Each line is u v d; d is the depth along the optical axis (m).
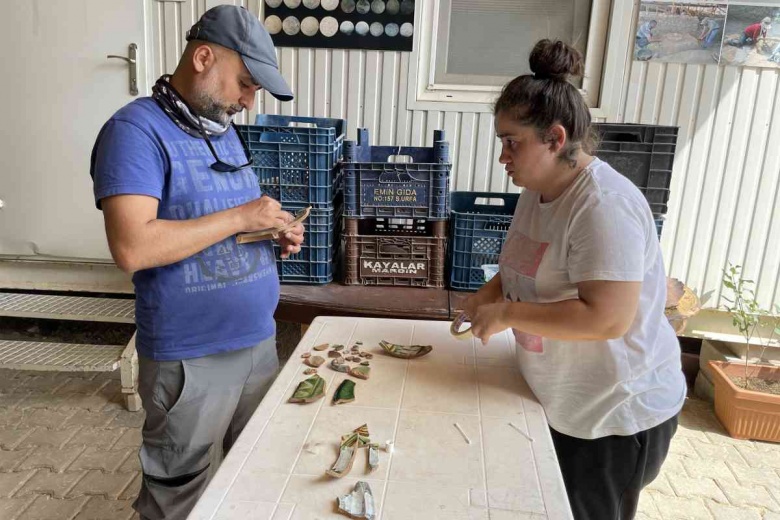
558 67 1.15
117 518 2.21
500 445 1.14
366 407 1.26
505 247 1.44
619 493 1.41
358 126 3.21
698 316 3.30
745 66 2.98
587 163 1.24
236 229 1.47
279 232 1.61
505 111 1.19
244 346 1.64
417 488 1.01
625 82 3.04
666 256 3.25
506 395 1.33
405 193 2.67
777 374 2.95
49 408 2.88
